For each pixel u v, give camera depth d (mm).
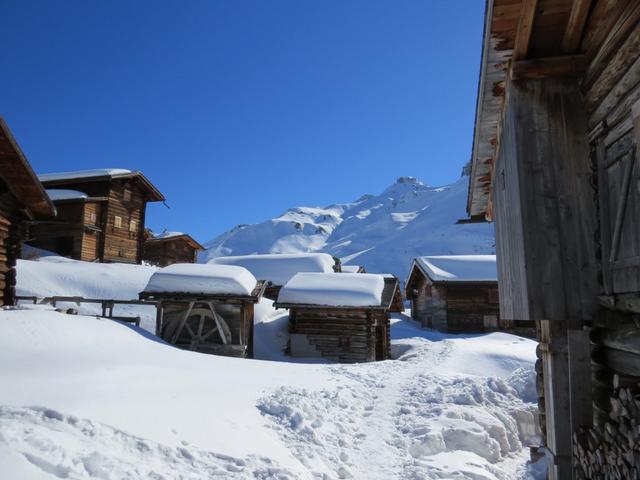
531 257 4902
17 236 13836
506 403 11156
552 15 4758
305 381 11172
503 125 6359
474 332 27609
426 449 8023
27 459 4023
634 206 3979
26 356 9016
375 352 19891
